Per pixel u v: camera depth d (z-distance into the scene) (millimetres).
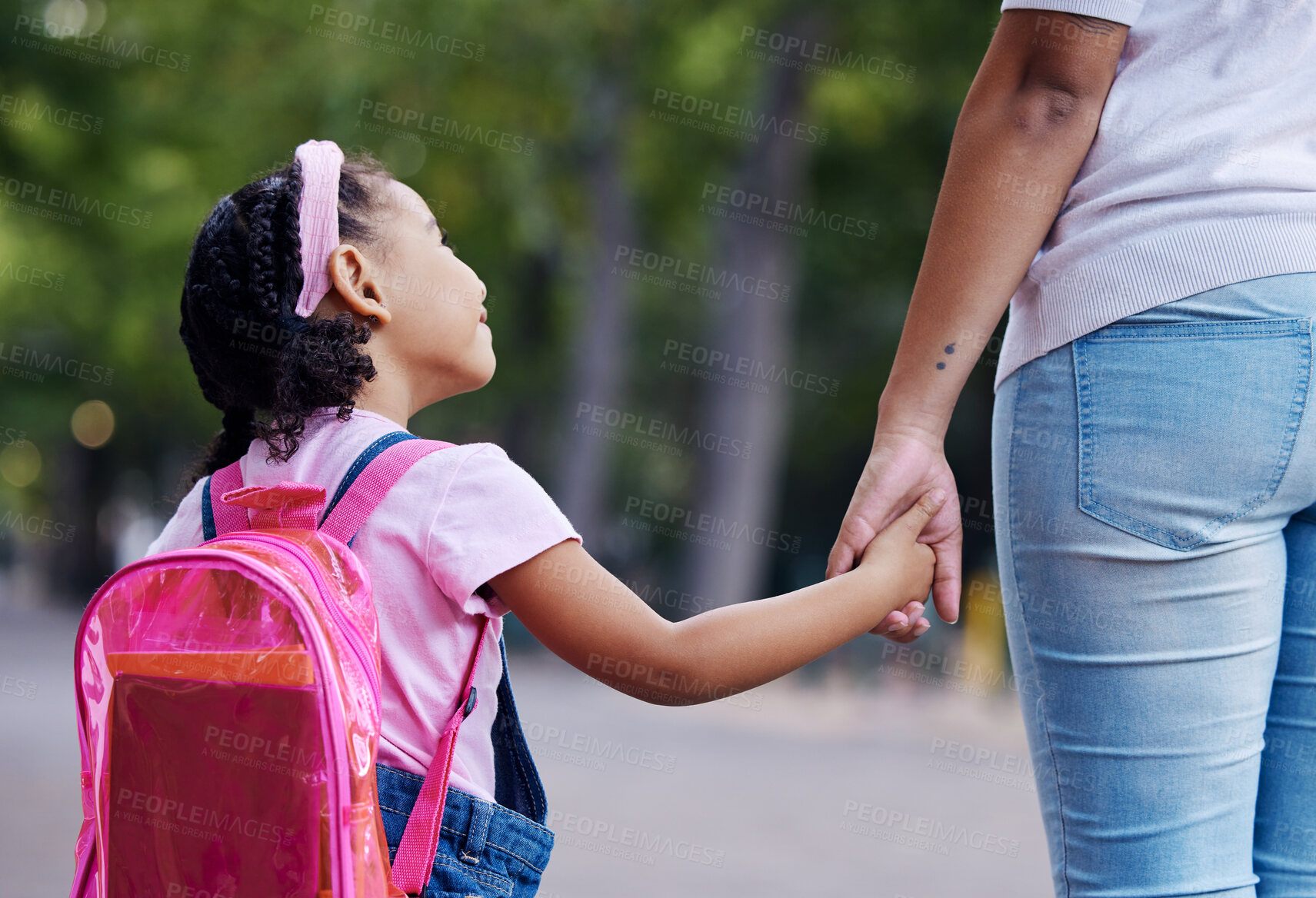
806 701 15422
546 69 18750
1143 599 2033
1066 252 2111
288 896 1758
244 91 18719
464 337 2340
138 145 18250
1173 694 2029
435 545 2014
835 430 28219
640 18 19016
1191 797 2031
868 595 2264
